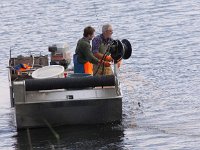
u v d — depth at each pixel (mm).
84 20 68750
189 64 48938
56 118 35031
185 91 42250
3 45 59469
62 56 41781
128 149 32500
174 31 60844
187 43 55750
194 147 32438
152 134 34375
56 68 37156
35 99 34906
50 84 34719
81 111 35000
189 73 46438
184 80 44781
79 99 34688
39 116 34906
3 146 33500
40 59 41625
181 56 51469
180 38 57812
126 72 47656
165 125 35781
